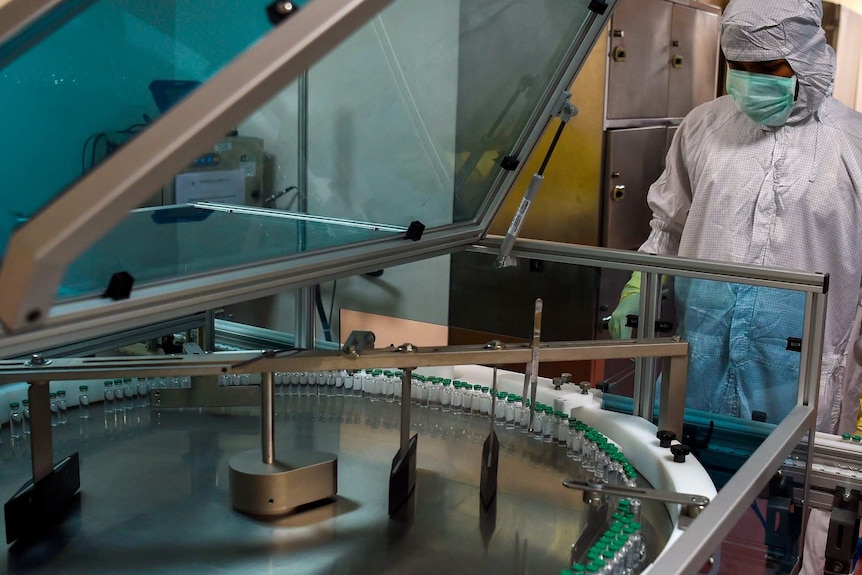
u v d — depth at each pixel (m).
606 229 3.28
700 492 1.52
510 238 1.95
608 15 1.80
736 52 2.49
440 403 2.04
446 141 1.69
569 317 1.98
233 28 0.97
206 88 0.80
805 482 1.71
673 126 3.71
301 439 1.85
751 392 1.77
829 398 2.56
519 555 1.42
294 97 1.31
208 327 2.14
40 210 0.77
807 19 2.42
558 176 3.35
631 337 1.90
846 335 2.57
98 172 0.78
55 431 1.85
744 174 2.59
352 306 2.21
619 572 1.36
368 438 1.87
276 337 2.17
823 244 2.54
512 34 1.61
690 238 2.70
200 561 1.38
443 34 1.44
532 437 1.88
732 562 1.25
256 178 1.33
